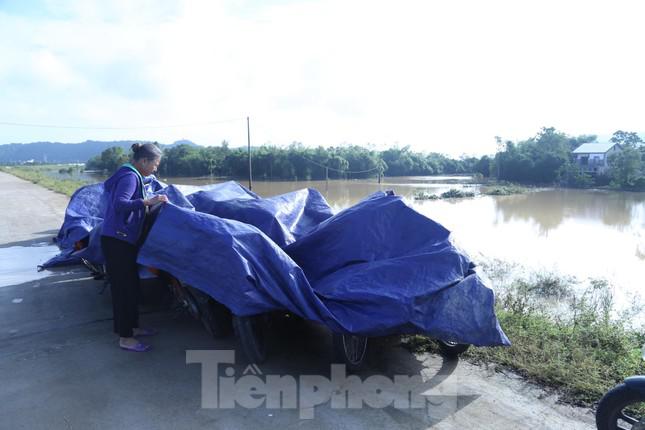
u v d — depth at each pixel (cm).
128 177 381
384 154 10556
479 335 362
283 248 424
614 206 4128
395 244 398
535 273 1207
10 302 546
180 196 473
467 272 388
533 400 346
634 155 6506
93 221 679
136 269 399
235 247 345
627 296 1022
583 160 8050
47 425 303
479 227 2567
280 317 436
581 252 1730
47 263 655
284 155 7694
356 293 345
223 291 347
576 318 544
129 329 409
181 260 360
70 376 368
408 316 333
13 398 335
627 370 379
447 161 11675
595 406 338
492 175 8838
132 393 344
